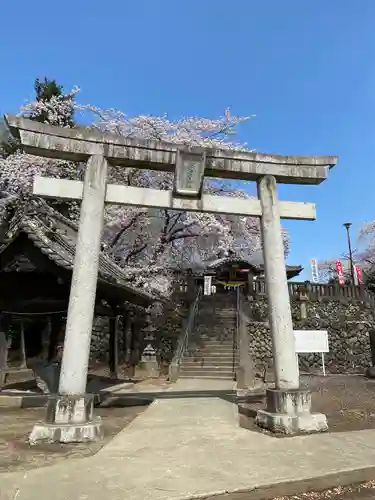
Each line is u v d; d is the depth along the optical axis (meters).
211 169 7.80
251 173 8.01
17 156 18.95
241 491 3.84
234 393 11.05
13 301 9.05
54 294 8.98
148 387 12.41
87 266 6.65
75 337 6.32
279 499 3.93
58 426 5.68
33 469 4.41
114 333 12.33
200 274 28.34
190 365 15.67
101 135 7.28
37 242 8.24
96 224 6.90
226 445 5.48
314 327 22.45
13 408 8.71
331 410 8.55
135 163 7.62
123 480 4.05
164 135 20.14
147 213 19.70
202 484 3.95
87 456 5.00
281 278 7.48
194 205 7.68
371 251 35.19
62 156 7.32
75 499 3.57
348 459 4.80
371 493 4.14
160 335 19.72
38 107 20.84
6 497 3.60
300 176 8.12
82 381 6.25
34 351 16.64
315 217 8.18
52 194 6.97
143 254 21.56
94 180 7.08
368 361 22.52
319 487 4.18
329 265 42.09
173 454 5.03
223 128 21.97
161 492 3.74
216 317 20.94
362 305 24.33
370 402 9.66
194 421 7.13
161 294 18.78
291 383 6.94
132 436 6.00
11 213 8.92
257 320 22.36
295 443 5.59
